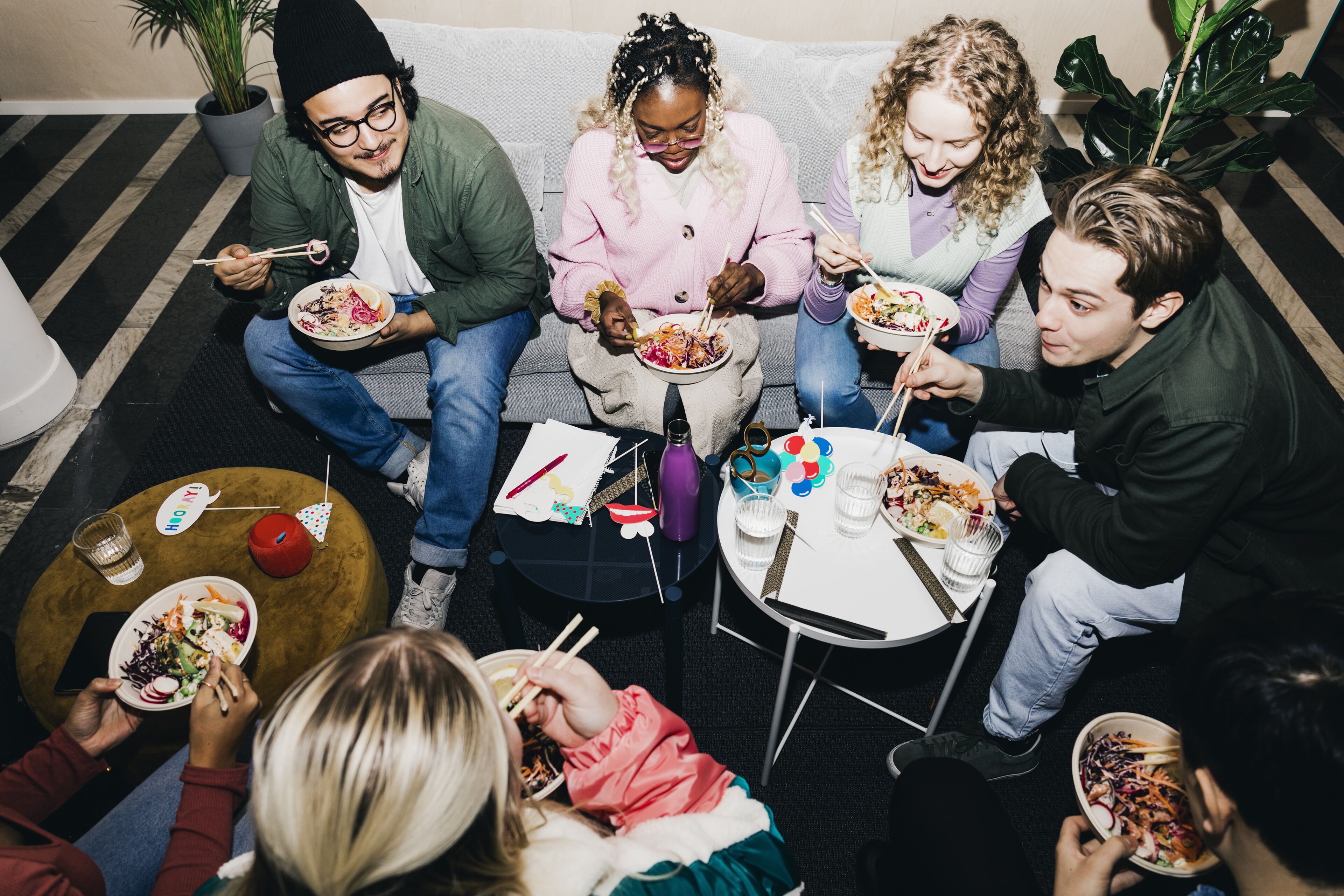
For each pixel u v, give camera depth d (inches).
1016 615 84.7
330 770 24.6
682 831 33.4
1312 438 53.8
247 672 61.6
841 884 67.5
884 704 78.2
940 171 71.2
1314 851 30.5
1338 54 164.9
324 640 63.4
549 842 30.1
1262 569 58.7
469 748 25.8
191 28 145.6
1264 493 55.4
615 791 35.2
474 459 80.7
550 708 40.1
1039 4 140.4
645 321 85.4
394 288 87.0
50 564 83.7
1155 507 54.9
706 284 83.7
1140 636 83.0
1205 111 102.9
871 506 65.5
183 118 157.8
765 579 64.0
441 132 75.4
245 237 131.5
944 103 66.4
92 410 106.2
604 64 87.9
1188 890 54.2
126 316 118.4
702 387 80.7
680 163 73.4
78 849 43.7
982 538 61.6
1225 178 138.1
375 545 85.4
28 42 148.3
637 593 65.1
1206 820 34.6
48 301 121.0
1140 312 53.6
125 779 70.7
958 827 44.7
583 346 86.0
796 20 142.0
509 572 68.8
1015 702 67.9
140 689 57.0
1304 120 150.9
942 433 88.0
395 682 26.0
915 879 44.5
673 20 69.7
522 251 80.7
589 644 82.3
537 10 140.6
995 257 78.1
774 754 70.5
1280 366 54.7
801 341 86.8
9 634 83.4
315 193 77.0
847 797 72.5
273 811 25.2
